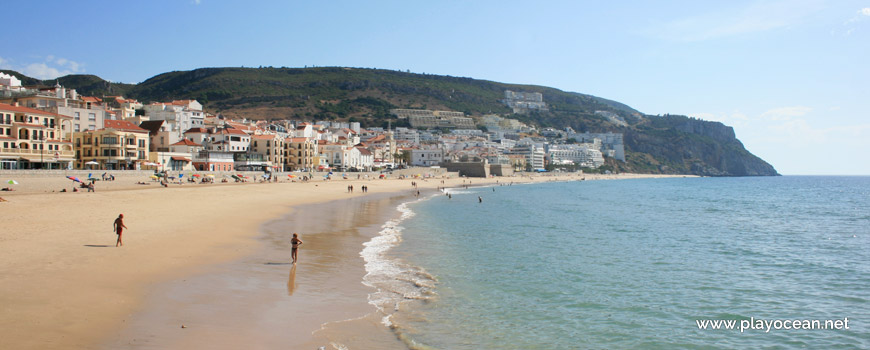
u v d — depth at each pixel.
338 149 184.38
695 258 39.41
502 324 21.31
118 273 24.08
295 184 112.94
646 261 37.41
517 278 29.92
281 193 87.19
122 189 71.88
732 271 34.59
